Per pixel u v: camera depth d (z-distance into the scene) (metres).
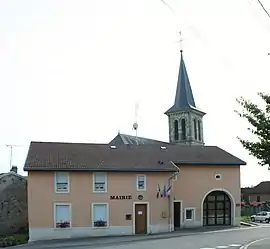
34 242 32.56
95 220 35.72
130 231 36.31
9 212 38.91
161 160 39.81
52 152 37.94
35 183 34.84
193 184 41.97
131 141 58.25
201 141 79.31
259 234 33.88
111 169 36.34
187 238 30.83
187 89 78.75
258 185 86.31
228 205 43.72
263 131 12.04
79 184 35.75
